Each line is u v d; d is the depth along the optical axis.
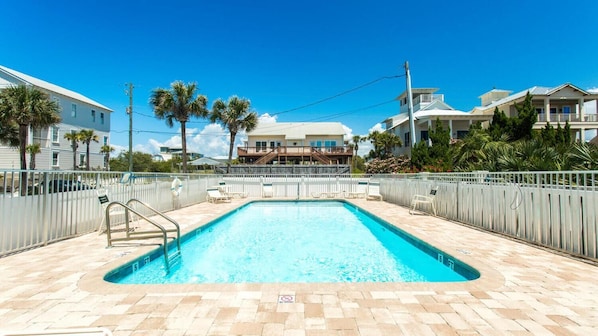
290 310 2.98
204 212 10.73
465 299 3.23
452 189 8.62
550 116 24.19
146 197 9.33
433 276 5.27
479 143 15.61
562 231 4.98
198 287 3.57
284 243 7.76
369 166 30.77
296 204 15.35
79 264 4.53
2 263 4.56
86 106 29.36
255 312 2.94
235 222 10.80
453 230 7.11
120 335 2.53
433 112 26.91
